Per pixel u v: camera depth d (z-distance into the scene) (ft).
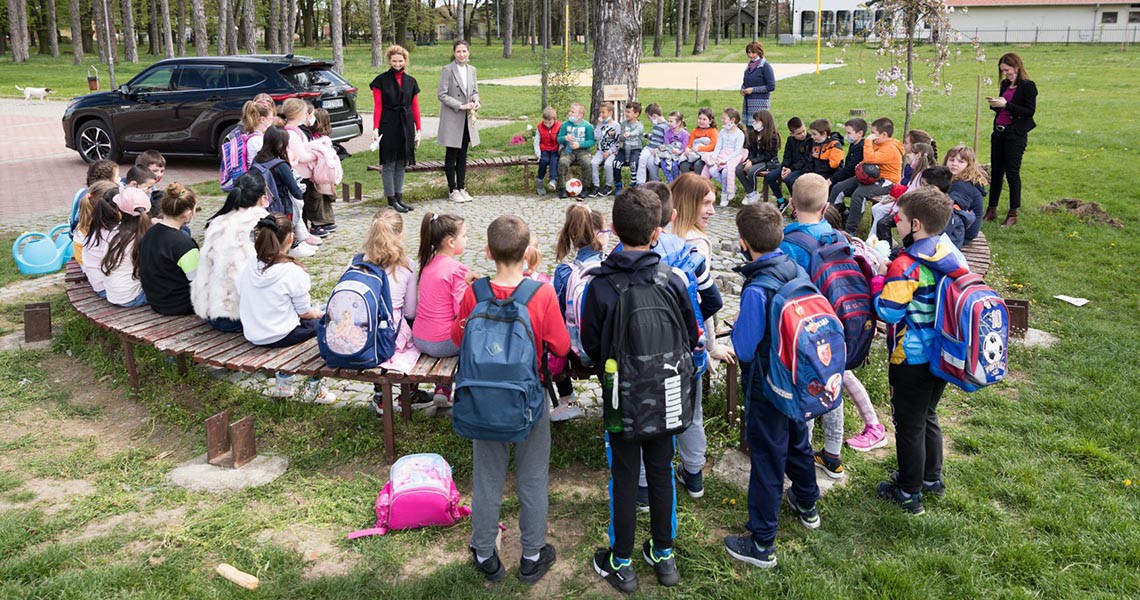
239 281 14.87
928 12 29.89
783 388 10.03
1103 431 14.40
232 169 24.32
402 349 13.60
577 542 11.49
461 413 9.65
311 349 14.66
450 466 13.00
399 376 12.99
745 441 13.42
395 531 11.61
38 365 17.81
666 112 63.36
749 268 10.48
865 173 25.39
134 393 16.19
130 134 42.50
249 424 13.52
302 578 10.63
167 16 127.54
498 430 9.53
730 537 11.18
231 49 130.31
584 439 14.03
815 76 97.14
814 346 9.85
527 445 10.44
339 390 16.26
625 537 10.26
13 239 27.91
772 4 281.54
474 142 32.71
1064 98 68.18
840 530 11.61
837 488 12.66
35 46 218.38
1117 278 23.13
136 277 17.22
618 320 9.64
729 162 31.24
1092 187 34.40
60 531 11.73
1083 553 10.94
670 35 271.28
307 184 27.07
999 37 170.09
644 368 9.55
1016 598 10.09
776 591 10.32
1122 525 11.48
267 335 14.61
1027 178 36.60
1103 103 63.82
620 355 9.62
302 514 12.12
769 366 10.23
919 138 24.25
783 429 10.54
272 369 13.70
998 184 28.89
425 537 11.52
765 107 38.50
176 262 16.37
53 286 23.11
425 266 13.69
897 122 54.60
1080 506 12.03
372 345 12.92
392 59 30.01
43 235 25.22
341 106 42.80
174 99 41.55
